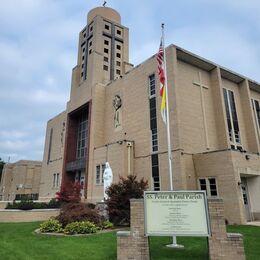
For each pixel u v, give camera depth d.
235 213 19.64
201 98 27.55
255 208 22.50
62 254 9.73
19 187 65.62
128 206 17.45
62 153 40.88
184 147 24.00
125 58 46.81
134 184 18.05
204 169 22.44
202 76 28.70
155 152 25.09
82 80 40.88
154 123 26.05
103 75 39.03
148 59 28.50
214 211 8.66
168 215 8.87
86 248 10.63
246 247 10.77
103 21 45.44
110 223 16.64
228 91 31.02
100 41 43.34
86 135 37.19
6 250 10.37
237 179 20.27
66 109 41.41
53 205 25.73
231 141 28.84
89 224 14.73
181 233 8.62
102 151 30.06
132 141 27.86
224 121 27.16
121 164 26.58
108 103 33.91
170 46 25.62
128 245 8.86
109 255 9.62
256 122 33.25
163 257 9.25
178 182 22.08
